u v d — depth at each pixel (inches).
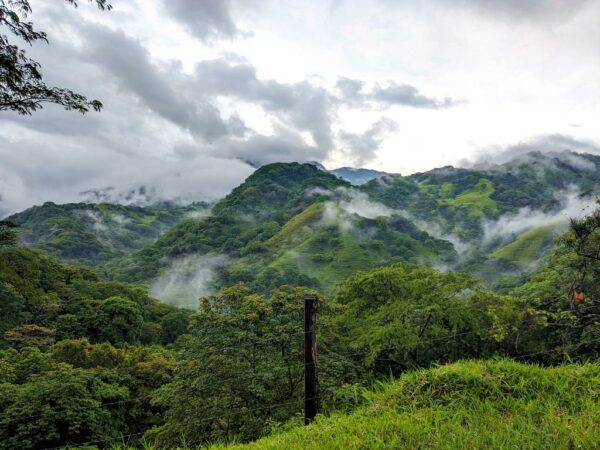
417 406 217.2
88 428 847.1
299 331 676.1
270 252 7554.1
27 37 309.1
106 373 1194.6
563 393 206.1
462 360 264.2
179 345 2449.6
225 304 743.1
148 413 1176.8
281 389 663.1
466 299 877.8
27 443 723.4
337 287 1052.5
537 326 679.1
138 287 3892.7
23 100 335.9
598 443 152.9
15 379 1124.5
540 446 155.9
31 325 1980.8
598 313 515.2
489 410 198.7
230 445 228.1
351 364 703.1
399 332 777.6
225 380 611.8
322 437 195.0
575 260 573.3
